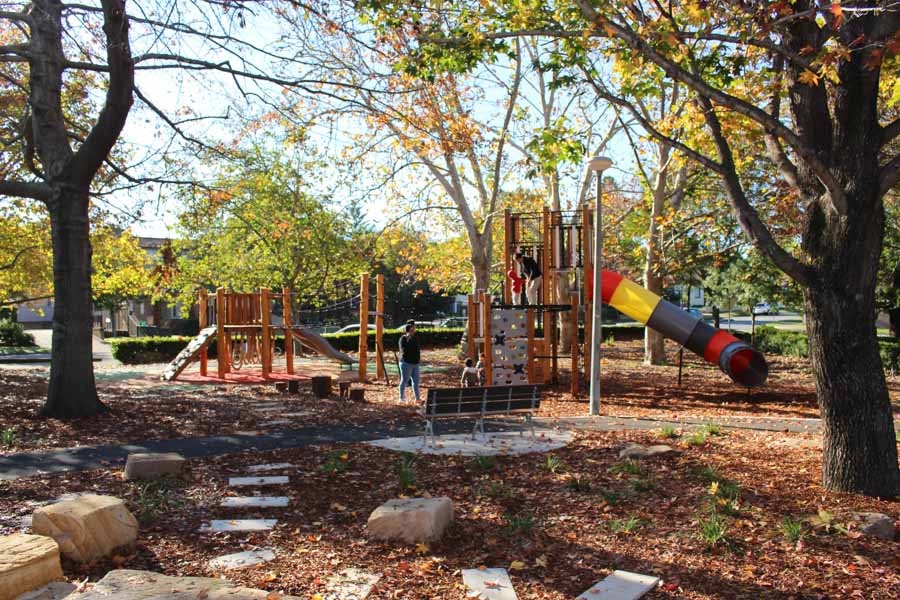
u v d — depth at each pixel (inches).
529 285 706.2
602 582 210.4
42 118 490.3
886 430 295.0
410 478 315.6
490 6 388.5
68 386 474.3
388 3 391.5
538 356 757.3
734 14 341.1
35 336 2016.5
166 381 714.8
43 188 482.3
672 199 1001.5
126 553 227.0
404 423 478.0
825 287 295.6
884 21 286.5
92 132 473.4
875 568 221.8
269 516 270.1
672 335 721.6
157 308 2048.5
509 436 427.5
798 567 222.8
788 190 828.6
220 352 723.4
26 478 315.0
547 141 396.5
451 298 2502.5
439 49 397.1
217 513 272.5
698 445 394.6
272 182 1185.4
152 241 1573.6
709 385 778.8
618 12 346.0
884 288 926.4
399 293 2187.5
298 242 1282.0
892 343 924.0
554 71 385.7
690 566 224.5
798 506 277.0
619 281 741.9
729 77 404.2
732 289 1164.5
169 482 311.1
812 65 275.4
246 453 375.2
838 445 297.4
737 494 286.5
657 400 658.8
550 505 284.5
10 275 984.9
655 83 431.8
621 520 264.8
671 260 1024.9
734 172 318.3
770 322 2293.3
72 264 479.2
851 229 288.4
